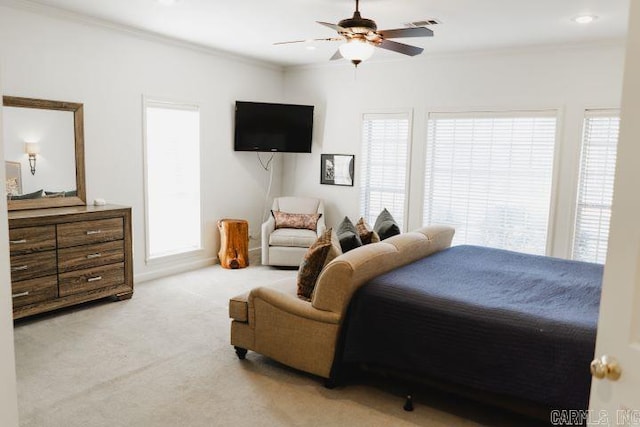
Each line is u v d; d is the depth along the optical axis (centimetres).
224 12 412
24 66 405
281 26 455
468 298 267
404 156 593
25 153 411
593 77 468
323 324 293
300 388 300
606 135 470
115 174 484
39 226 384
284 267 594
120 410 270
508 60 511
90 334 374
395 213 609
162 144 537
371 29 334
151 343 361
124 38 478
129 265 458
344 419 267
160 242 548
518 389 235
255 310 320
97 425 255
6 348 128
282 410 274
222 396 288
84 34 445
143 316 415
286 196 694
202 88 565
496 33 448
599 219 482
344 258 288
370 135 618
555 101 489
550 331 228
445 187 569
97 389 292
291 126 630
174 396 287
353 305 288
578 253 496
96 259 428
